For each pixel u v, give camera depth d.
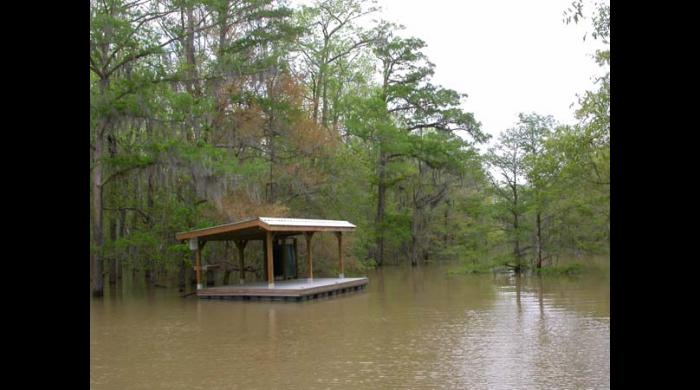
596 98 19.80
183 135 21.86
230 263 25.16
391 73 37.72
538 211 26.27
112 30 19.03
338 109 35.22
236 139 24.61
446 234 41.22
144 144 20.36
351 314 15.63
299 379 8.75
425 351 10.55
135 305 18.64
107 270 27.11
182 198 23.70
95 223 20.58
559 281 23.38
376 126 33.72
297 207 27.81
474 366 9.31
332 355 10.41
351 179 29.84
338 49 36.22
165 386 8.55
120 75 22.88
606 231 25.81
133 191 23.75
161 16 24.42
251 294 19.45
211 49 25.25
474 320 13.99
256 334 12.83
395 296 19.91
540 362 9.50
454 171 35.78
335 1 35.72
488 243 28.89
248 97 25.14
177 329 13.73
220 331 13.34
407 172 36.62
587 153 20.97
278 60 25.28
